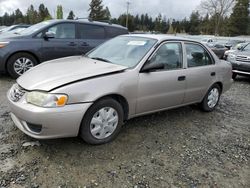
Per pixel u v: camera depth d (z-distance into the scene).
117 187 2.70
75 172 2.86
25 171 2.81
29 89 3.05
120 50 4.21
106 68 3.51
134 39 4.38
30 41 6.61
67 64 3.78
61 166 2.94
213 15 50.75
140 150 3.42
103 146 3.42
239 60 9.41
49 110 2.88
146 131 4.00
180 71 4.24
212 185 2.88
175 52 4.27
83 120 3.17
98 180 2.77
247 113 5.42
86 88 3.10
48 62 4.02
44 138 2.99
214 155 3.51
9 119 4.02
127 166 3.05
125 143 3.56
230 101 6.29
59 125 2.96
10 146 3.26
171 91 4.13
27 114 2.94
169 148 3.56
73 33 7.25
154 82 3.81
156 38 4.17
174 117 4.71
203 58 4.82
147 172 2.98
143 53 3.88
